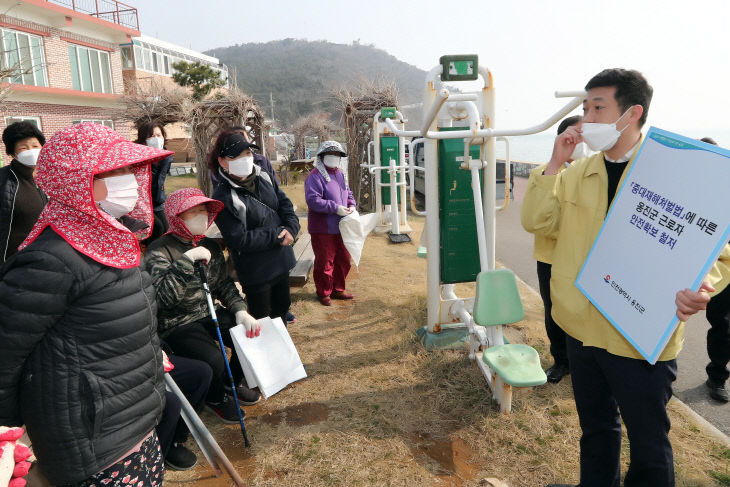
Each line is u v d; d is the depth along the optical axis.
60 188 1.43
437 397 3.30
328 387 3.49
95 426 1.52
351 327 4.57
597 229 1.98
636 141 1.88
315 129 22.77
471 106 3.38
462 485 2.50
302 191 15.16
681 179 1.56
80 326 1.49
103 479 1.60
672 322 1.51
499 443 2.83
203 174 9.91
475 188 3.42
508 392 3.04
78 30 19.02
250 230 3.38
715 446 2.77
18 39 16.36
